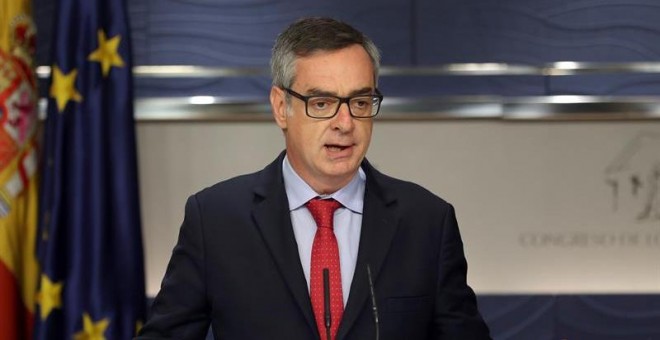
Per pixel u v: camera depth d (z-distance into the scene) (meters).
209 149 9.55
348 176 4.76
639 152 9.55
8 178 8.63
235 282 4.80
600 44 9.58
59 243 8.63
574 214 9.58
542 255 9.59
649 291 9.58
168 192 9.55
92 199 8.66
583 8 9.58
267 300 4.73
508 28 9.56
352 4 9.58
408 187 5.19
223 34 9.59
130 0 9.58
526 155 9.55
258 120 9.54
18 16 8.73
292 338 4.64
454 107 9.48
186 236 5.00
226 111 9.48
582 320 9.51
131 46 8.95
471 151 9.55
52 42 8.80
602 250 9.58
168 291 4.95
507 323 9.49
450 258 5.00
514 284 9.59
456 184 9.55
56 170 8.62
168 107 9.48
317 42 4.54
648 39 9.58
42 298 8.52
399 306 4.75
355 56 4.54
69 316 8.54
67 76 8.73
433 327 4.93
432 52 9.55
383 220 4.93
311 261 4.82
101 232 8.65
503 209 9.57
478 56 9.55
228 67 9.58
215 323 4.87
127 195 8.72
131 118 8.82
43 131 9.23
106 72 8.80
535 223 9.58
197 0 9.58
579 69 9.54
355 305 4.66
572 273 9.58
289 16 9.59
